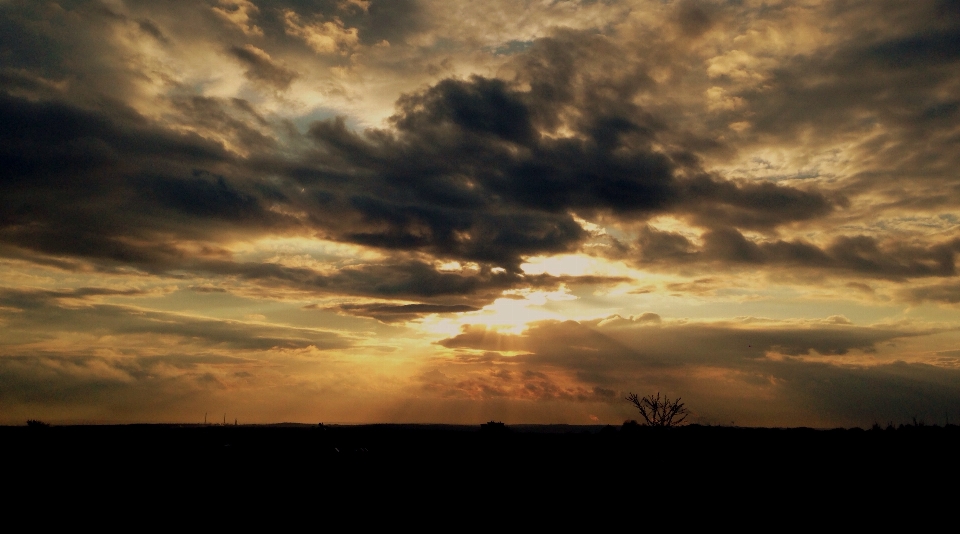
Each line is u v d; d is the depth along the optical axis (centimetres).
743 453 5209
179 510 3203
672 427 5341
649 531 2709
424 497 3684
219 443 7562
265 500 3547
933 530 2666
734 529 2720
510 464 5409
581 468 4938
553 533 2697
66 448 6125
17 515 2995
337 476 4691
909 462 4359
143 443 7056
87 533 2656
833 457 4800
